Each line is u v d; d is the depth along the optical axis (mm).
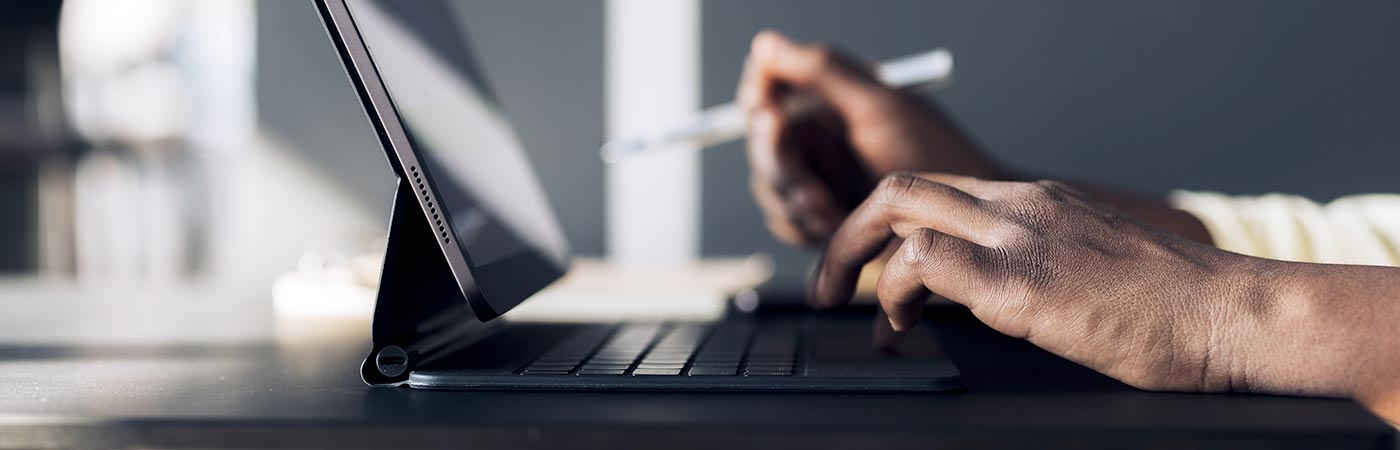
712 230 2371
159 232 3123
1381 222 998
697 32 2354
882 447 398
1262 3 2264
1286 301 498
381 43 539
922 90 1442
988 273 520
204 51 3023
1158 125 2297
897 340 629
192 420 417
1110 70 2295
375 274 1131
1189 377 494
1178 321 499
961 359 624
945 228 570
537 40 2381
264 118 2377
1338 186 2271
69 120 3154
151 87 3053
